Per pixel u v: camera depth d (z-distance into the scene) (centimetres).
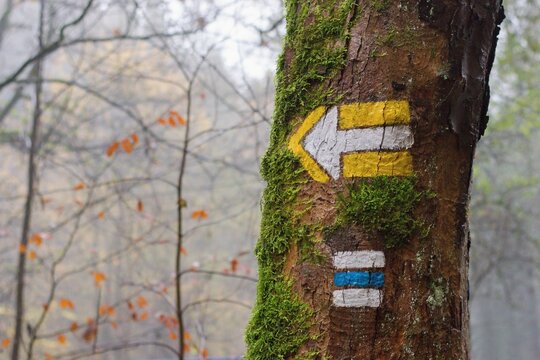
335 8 133
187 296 1024
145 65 690
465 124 129
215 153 705
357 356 119
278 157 135
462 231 127
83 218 1041
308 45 134
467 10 129
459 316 123
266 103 434
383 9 129
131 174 814
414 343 118
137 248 760
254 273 776
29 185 552
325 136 129
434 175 125
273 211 134
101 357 1157
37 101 566
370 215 122
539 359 1403
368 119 126
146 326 1195
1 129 712
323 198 127
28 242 568
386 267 121
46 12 848
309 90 133
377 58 127
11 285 793
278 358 125
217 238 1147
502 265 998
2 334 724
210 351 1146
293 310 126
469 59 129
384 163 124
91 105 966
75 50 743
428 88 125
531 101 739
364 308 120
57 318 1272
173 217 1066
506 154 847
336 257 123
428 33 126
